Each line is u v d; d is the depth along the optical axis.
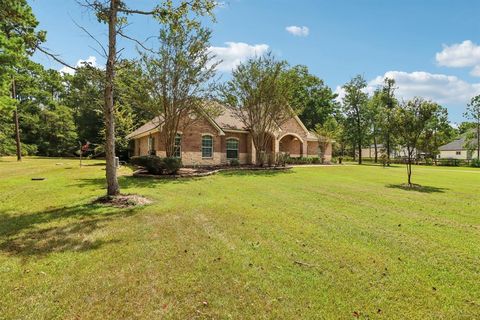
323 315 2.96
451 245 5.07
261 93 20.31
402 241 5.24
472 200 9.61
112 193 8.44
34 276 3.69
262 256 4.41
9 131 33.88
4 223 6.04
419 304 3.20
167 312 2.96
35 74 33.94
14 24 9.20
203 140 21.97
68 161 27.02
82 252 4.49
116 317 2.87
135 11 8.28
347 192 10.76
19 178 13.09
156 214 6.88
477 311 3.08
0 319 2.83
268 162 21.50
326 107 47.38
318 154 31.92
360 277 3.79
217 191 10.47
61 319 2.84
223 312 2.97
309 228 5.91
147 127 23.55
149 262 4.14
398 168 27.86
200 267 4.00
